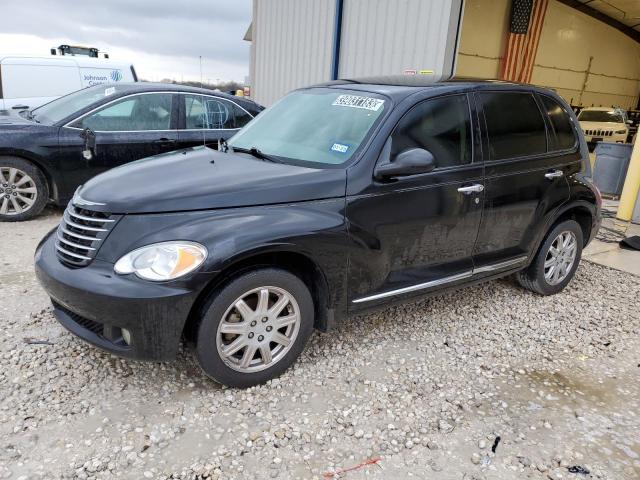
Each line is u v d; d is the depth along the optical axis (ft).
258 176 9.68
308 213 9.46
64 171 19.40
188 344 9.13
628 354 11.91
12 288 13.39
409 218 10.74
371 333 12.14
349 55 33.01
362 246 10.09
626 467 8.18
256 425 8.63
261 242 8.75
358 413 9.11
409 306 13.85
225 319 8.93
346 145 10.64
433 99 11.39
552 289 14.93
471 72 61.72
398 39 29.22
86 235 8.93
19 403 8.79
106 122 20.04
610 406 9.82
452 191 11.34
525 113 13.23
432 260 11.53
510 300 14.66
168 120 21.08
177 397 9.23
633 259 19.03
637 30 82.23
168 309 8.29
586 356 11.72
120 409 8.81
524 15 61.82
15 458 7.56
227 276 8.86
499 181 12.26
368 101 11.39
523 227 13.26
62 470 7.39
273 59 42.50
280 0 40.45
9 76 28.91
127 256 8.42
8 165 18.70
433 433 8.71
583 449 8.54
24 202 19.35
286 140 11.68
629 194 24.04
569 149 14.37
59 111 20.72
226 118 22.53
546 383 10.49
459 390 10.03
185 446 8.04
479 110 12.13
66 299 8.75
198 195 8.92
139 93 20.62
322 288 9.97
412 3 28.04
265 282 9.13
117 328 8.68
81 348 10.61
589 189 14.85
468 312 13.69
